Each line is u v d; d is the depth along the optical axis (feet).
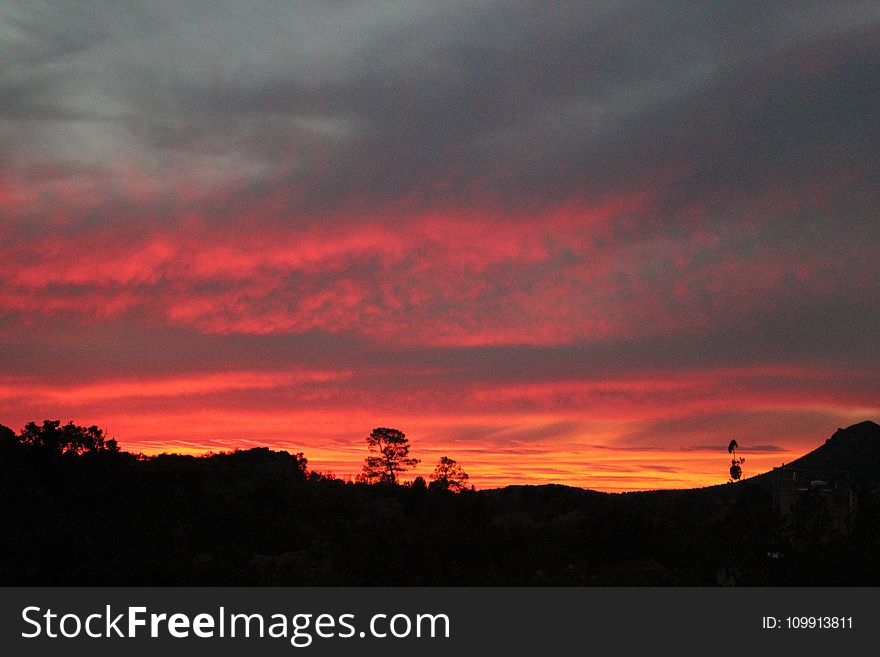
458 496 225.97
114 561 87.20
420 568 100.27
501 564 110.22
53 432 141.90
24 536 85.05
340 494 204.13
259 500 179.73
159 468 185.47
